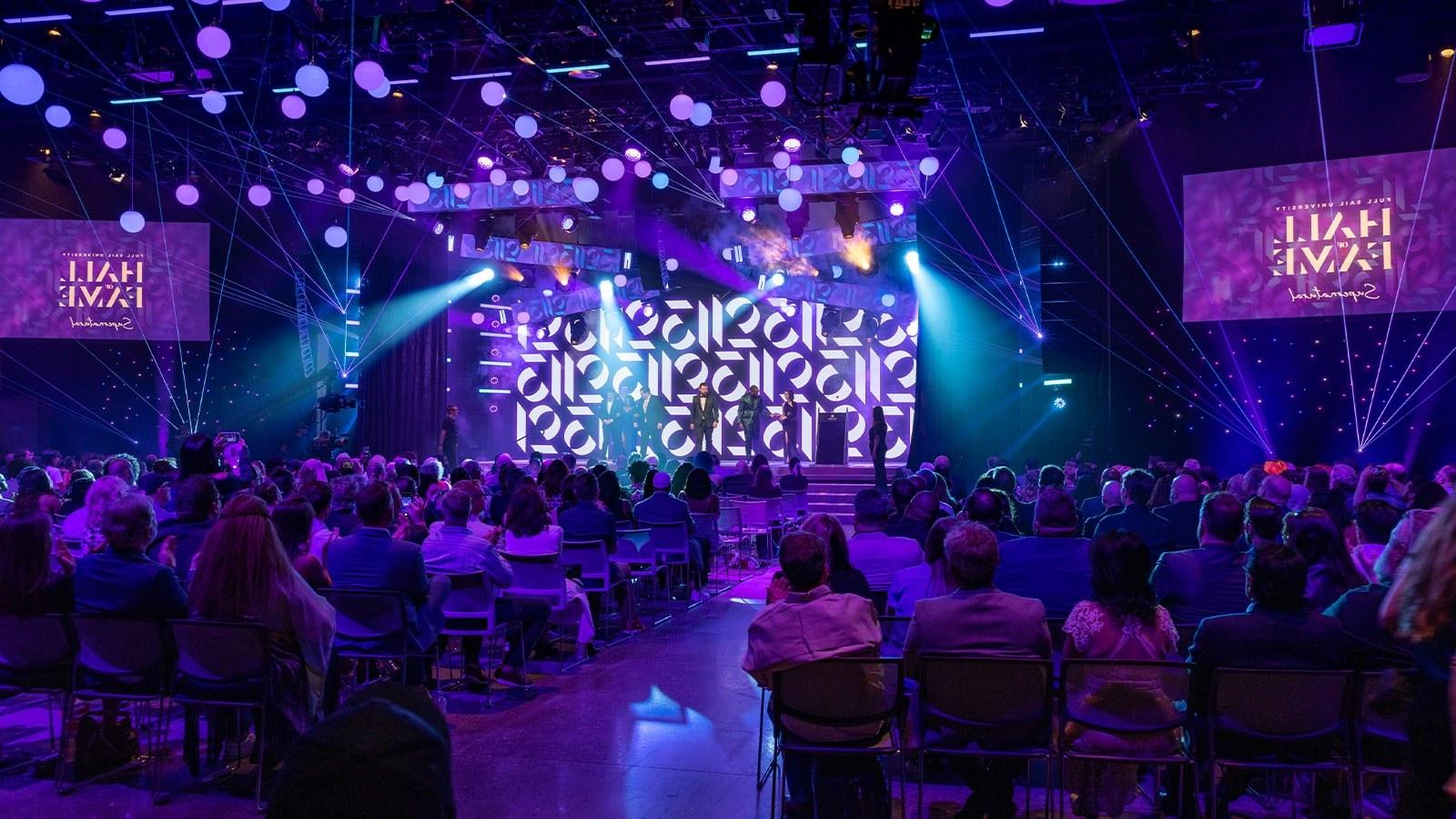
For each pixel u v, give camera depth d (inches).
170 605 202.1
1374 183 562.9
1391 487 319.9
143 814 190.1
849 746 167.0
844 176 666.2
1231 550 200.7
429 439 860.0
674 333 903.7
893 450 847.1
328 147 633.6
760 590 476.1
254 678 190.9
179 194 581.6
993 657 164.4
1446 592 89.6
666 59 509.0
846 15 272.5
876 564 248.1
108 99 582.6
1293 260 579.8
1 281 728.3
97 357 777.6
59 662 200.7
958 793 206.4
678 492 514.3
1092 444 653.3
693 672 304.5
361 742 49.7
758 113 601.9
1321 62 559.2
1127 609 170.7
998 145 647.1
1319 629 161.5
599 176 722.2
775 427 879.1
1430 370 590.9
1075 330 643.5
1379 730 161.9
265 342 812.0
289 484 346.9
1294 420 617.3
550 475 404.5
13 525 199.9
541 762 222.1
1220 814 182.5
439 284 867.4
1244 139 613.9
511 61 529.7
